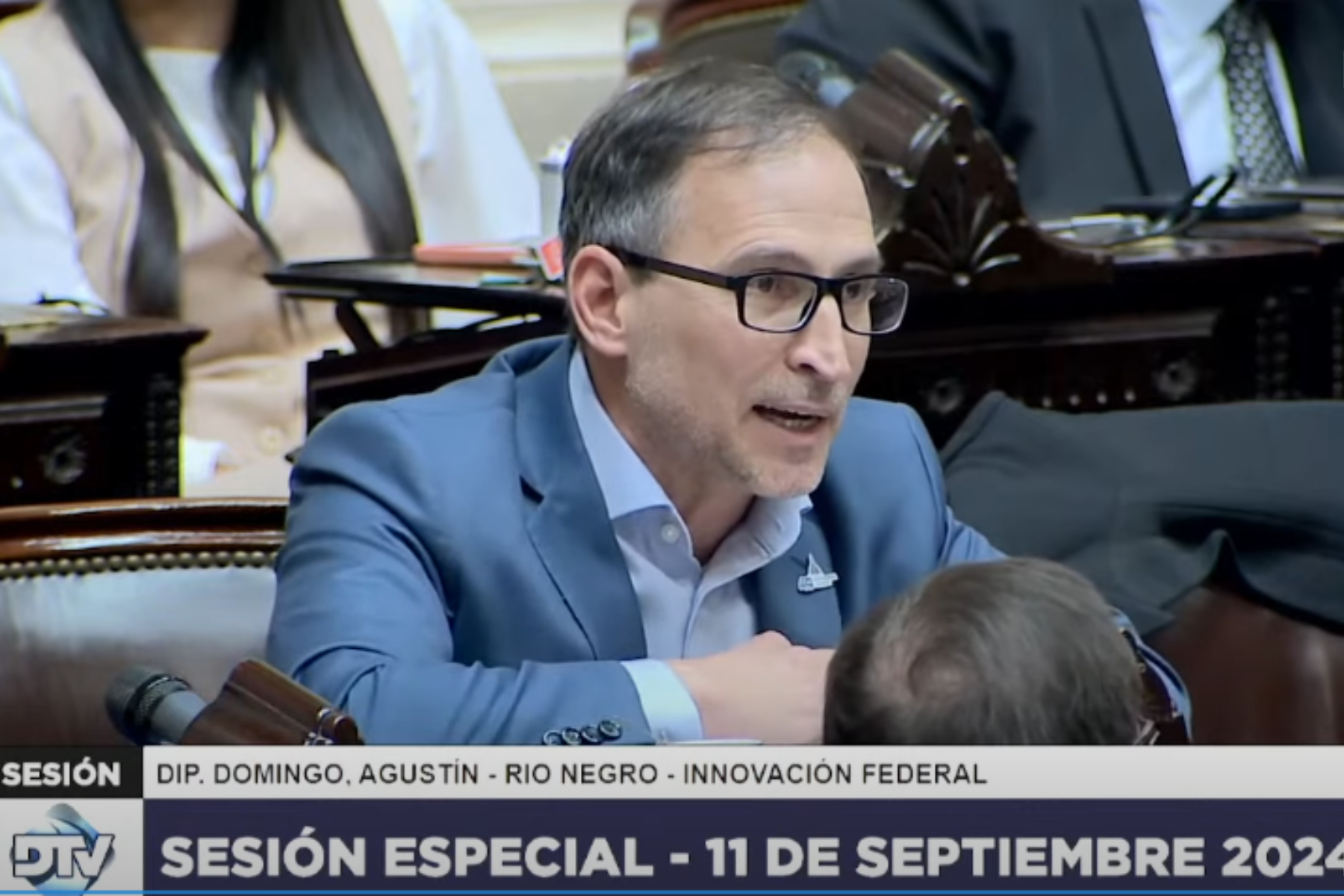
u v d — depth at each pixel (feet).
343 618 17.04
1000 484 21.25
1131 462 21.06
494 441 18.22
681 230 16.70
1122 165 42.63
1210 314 30.99
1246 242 32.24
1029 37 42.70
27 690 18.26
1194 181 44.04
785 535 18.21
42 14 40.37
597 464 17.98
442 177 45.09
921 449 19.80
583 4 56.13
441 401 18.60
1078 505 20.81
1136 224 34.06
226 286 39.88
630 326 17.12
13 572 18.48
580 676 16.20
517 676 16.29
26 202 38.55
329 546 17.65
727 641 18.49
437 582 17.75
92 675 18.40
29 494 29.40
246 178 40.22
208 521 19.10
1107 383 30.48
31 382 29.27
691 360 16.80
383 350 27.76
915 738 10.63
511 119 56.34
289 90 41.16
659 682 16.15
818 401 16.67
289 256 40.24
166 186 39.40
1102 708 10.59
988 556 19.66
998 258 28.94
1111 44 43.06
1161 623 19.85
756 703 16.14
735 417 16.83
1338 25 44.57
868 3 43.29
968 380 29.48
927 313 28.99
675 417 17.10
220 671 18.71
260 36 41.09
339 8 42.06
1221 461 21.04
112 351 29.76
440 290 29.58
